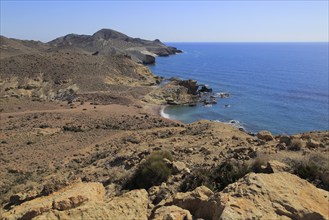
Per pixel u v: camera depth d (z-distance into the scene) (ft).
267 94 351.67
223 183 43.57
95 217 27.94
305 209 25.85
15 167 111.04
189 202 30.68
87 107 254.68
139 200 31.65
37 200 38.24
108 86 353.10
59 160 116.57
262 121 243.81
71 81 349.61
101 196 36.14
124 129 180.65
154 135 138.82
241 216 24.43
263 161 47.09
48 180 75.92
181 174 51.13
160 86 383.04
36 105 252.42
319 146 66.39
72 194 33.68
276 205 26.35
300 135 84.28
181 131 135.33
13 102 256.11
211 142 89.86
